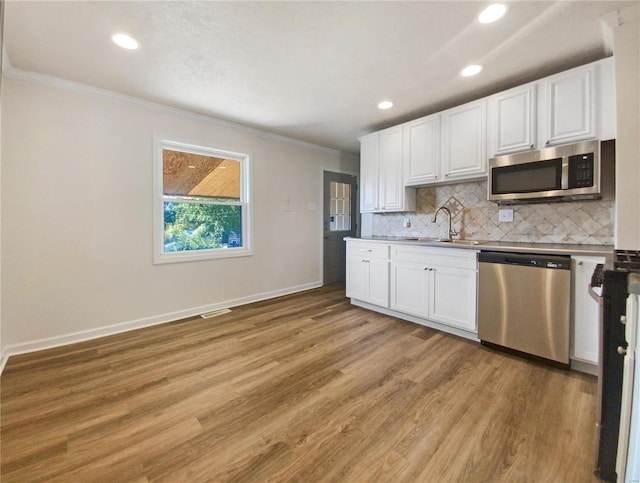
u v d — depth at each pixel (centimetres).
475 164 277
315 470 127
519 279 224
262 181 397
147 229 299
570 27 183
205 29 183
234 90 268
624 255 149
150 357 231
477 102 274
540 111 237
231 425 155
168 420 158
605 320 119
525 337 222
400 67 230
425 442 142
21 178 234
